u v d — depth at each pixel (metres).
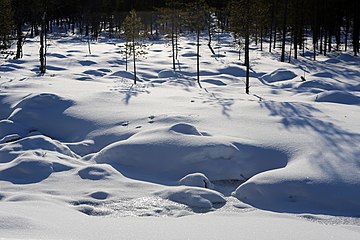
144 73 27.55
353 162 8.20
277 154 9.23
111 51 40.09
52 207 6.43
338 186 7.46
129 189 7.81
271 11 41.22
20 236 4.25
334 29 51.06
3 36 30.86
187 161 9.15
